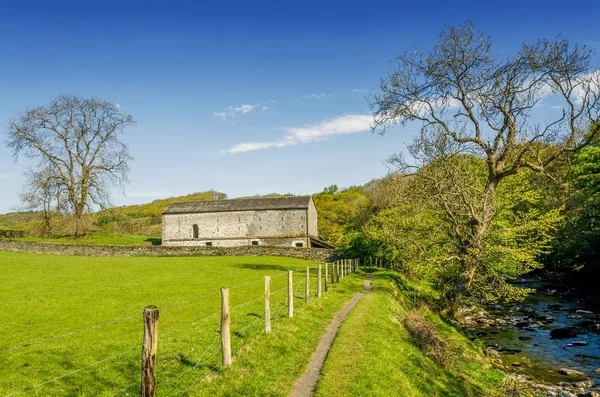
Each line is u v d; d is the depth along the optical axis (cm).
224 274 3856
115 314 2098
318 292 2533
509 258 2745
